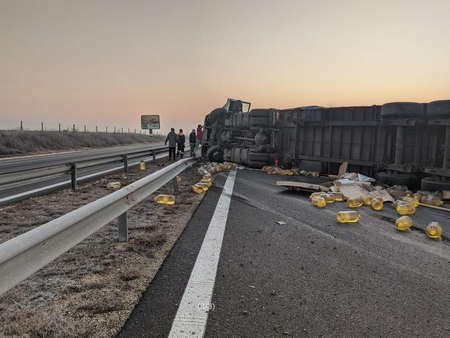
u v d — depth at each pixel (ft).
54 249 8.66
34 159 67.00
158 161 62.08
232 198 26.63
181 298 9.82
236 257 13.39
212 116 67.15
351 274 12.01
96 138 144.25
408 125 31.99
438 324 8.79
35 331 7.98
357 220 20.26
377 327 8.55
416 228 18.95
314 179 40.88
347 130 40.88
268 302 9.72
